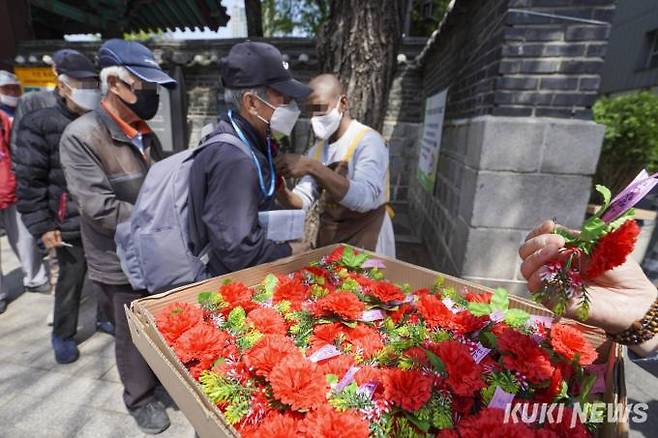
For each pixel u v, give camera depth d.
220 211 1.16
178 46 6.05
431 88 5.23
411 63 6.13
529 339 0.81
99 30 7.71
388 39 2.79
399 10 2.85
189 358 0.81
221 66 1.32
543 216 2.46
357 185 1.66
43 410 2.01
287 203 1.77
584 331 0.92
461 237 2.82
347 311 0.95
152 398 1.92
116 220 1.62
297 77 5.88
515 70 2.34
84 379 2.25
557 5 2.22
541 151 2.36
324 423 0.63
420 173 5.55
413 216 5.97
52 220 2.21
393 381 0.71
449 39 4.24
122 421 1.94
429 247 4.43
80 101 2.08
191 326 0.91
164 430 1.88
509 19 2.27
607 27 2.19
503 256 2.58
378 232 1.98
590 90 2.29
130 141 1.67
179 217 1.32
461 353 0.77
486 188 2.48
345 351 0.89
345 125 1.93
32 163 2.08
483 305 0.94
